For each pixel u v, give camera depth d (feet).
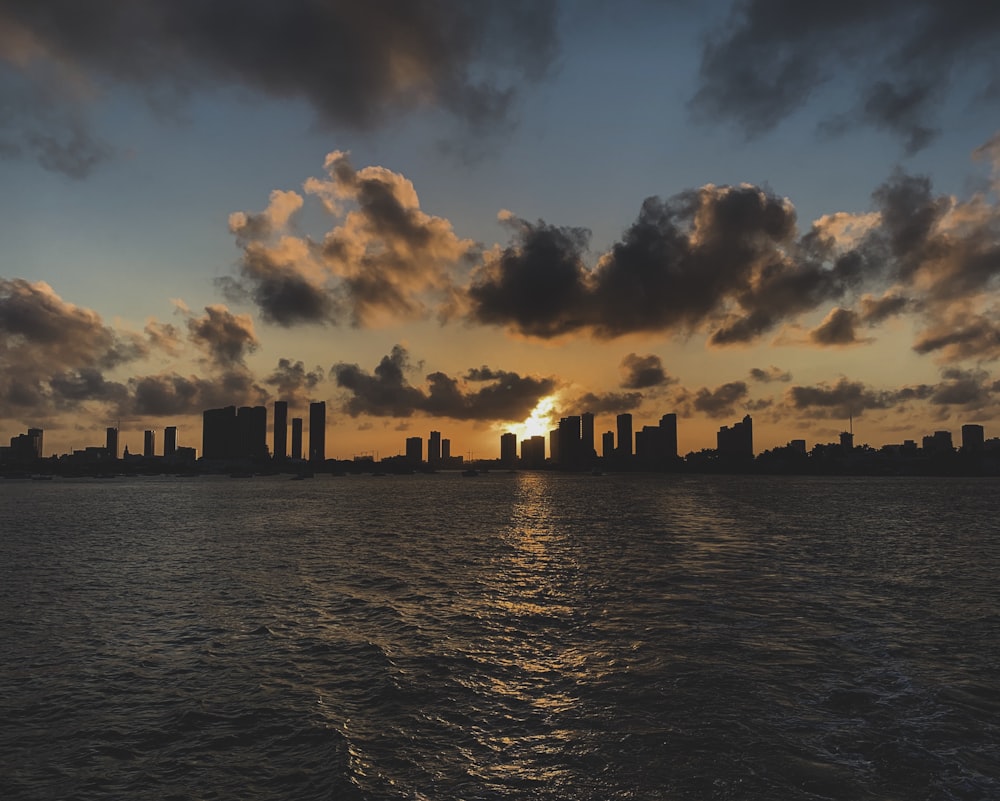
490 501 513.86
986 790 46.62
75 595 125.80
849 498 542.16
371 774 50.98
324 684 73.00
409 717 62.59
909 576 141.18
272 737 58.75
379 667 78.64
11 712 65.31
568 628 95.86
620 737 56.54
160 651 86.79
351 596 123.03
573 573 147.95
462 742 56.59
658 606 110.01
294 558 178.50
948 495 609.83
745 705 63.52
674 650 82.84
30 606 115.75
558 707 64.18
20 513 373.81
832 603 111.75
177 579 143.95
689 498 547.08
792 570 150.00
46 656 84.84
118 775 52.03
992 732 56.70
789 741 55.06
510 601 116.67
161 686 72.95
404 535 242.78
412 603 115.85
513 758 53.16
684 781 48.44
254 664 80.79
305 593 126.62
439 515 352.08
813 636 89.25
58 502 501.97
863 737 55.83
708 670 74.43
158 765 53.67
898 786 47.32
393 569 157.07
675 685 69.46
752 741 55.16
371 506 442.50
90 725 61.93
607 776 49.57
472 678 73.92
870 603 111.75
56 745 57.67
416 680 73.46
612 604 112.27
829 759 51.72
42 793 49.37
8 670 78.95
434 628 97.50
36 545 212.64
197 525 288.92
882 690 67.56
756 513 356.59
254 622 102.47
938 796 45.80
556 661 79.66
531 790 47.73
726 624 96.37
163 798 48.26
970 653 81.10
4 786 50.44
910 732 56.75
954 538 224.33
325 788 49.01
